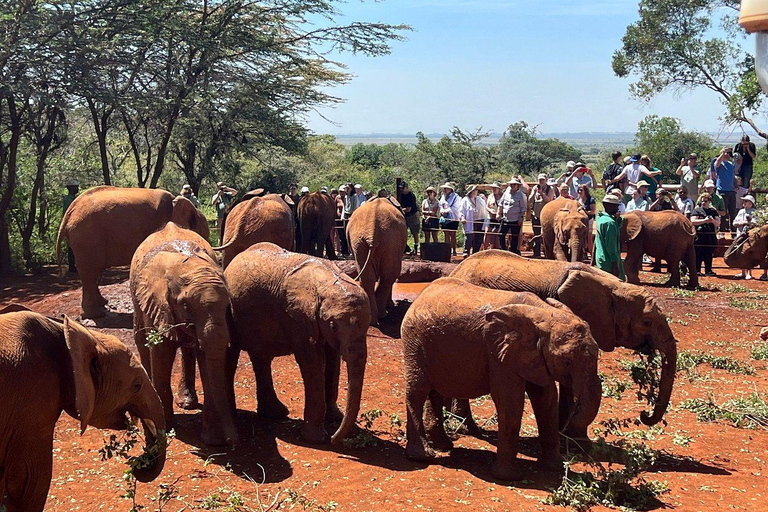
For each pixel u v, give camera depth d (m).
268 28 32.94
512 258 9.44
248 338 9.38
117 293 16.53
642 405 10.78
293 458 8.44
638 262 19.20
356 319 8.49
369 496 7.46
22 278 21.36
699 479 8.17
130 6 24.94
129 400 6.43
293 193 22.12
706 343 14.29
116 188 15.04
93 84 23.58
